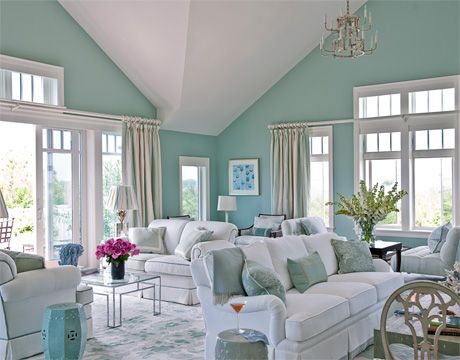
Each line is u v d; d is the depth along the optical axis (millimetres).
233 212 9422
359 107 7980
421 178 7570
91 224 7316
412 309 3762
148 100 8203
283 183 8594
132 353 3955
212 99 8344
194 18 6551
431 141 7453
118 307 5469
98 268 7281
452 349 2986
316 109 8383
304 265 4254
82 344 3494
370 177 8008
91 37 7254
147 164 7895
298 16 7340
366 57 7879
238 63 7781
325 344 3494
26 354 3791
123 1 6465
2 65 6055
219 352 2469
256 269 3600
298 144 8438
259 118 9023
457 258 5504
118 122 7602
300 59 8492
